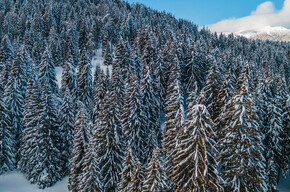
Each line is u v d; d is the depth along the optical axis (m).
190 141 15.60
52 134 34.09
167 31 108.81
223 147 23.06
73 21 119.69
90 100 48.94
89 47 93.94
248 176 20.45
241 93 20.53
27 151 33.72
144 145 32.97
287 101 34.38
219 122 28.39
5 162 35.62
